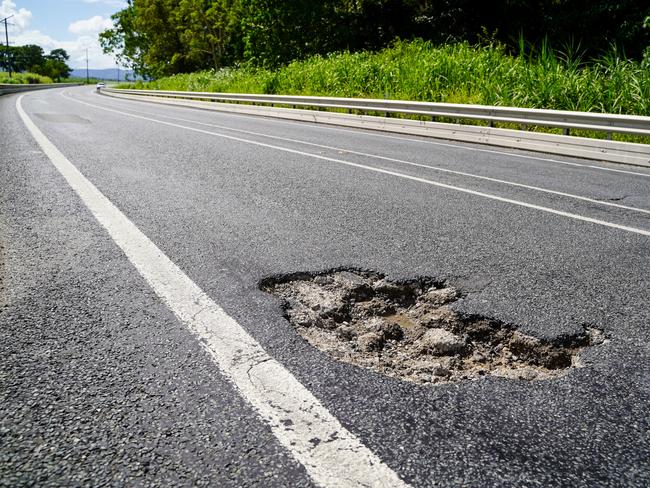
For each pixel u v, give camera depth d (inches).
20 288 105.5
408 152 313.7
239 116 608.1
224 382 74.5
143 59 2303.2
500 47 562.9
